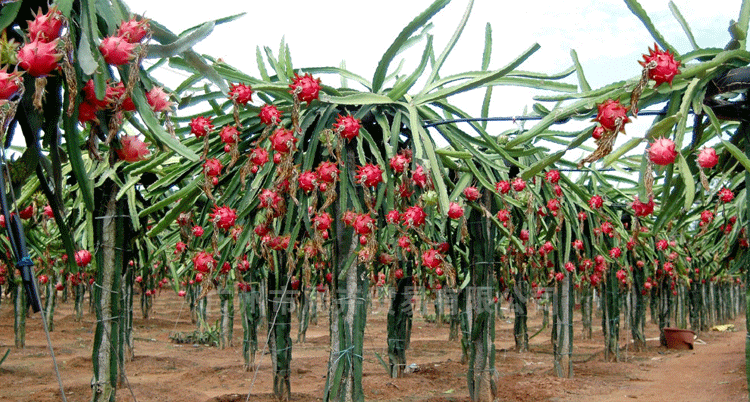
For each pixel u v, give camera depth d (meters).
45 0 1.25
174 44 1.34
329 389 3.41
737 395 5.66
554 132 4.67
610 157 2.19
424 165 2.81
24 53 1.00
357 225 2.70
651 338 11.84
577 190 4.73
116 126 1.21
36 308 1.19
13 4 1.12
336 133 2.66
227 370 6.69
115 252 3.79
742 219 5.13
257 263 5.07
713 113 2.56
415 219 2.68
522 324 9.17
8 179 1.23
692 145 2.70
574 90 3.30
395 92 3.20
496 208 4.89
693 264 11.62
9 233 1.17
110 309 3.72
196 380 6.20
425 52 3.17
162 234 5.61
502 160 4.78
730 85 2.48
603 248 6.67
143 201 4.08
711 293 14.60
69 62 1.08
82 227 4.78
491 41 3.68
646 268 8.97
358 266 3.41
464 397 5.18
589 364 7.86
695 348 10.26
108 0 1.32
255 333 6.71
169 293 20.00
